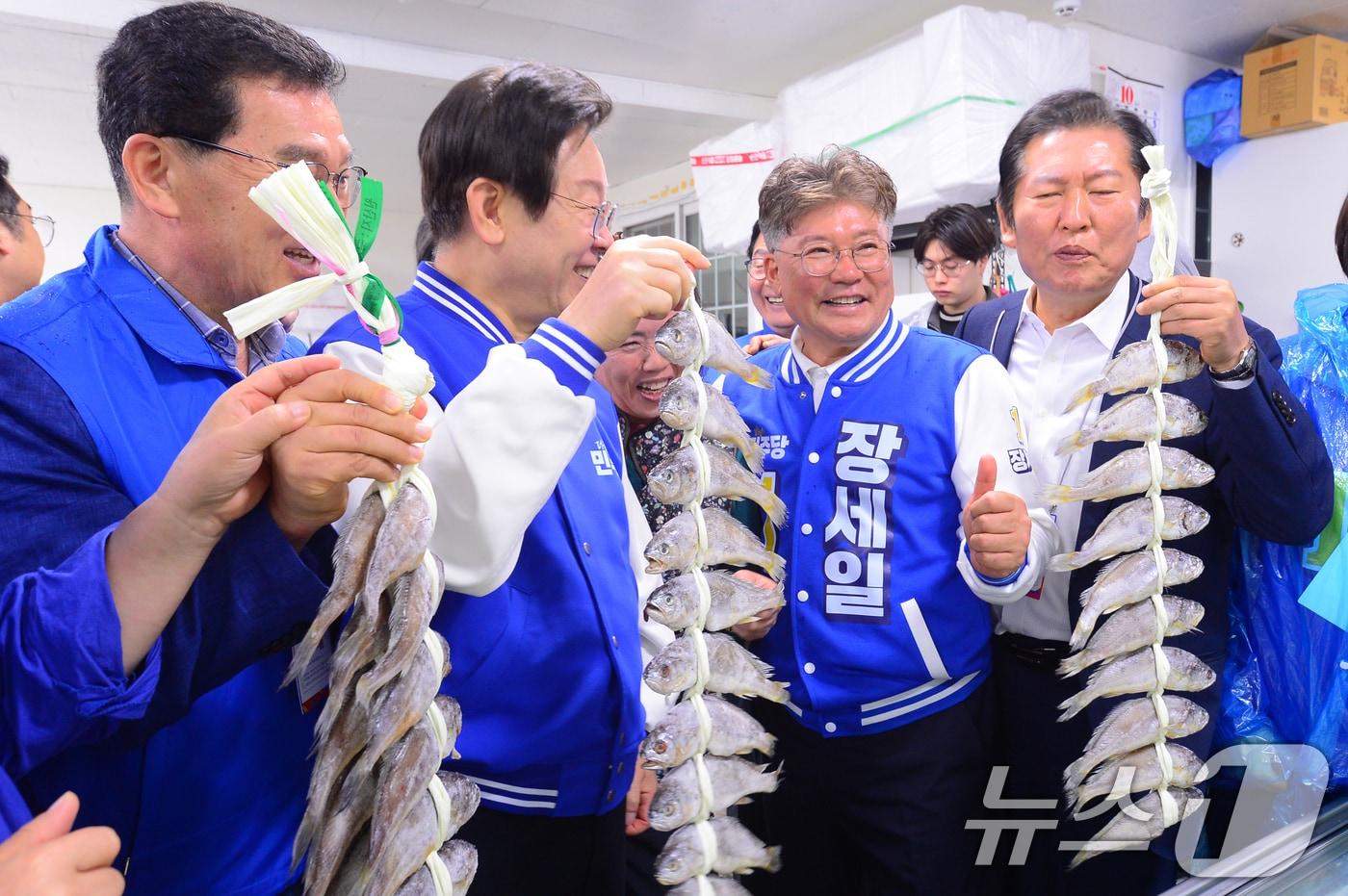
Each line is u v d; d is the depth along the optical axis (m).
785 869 1.34
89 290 0.82
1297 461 1.07
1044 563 1.17
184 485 0.59
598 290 0.73
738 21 3.73
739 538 0.77
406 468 0.63
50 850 0.49
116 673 0.60
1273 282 3.87
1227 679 1.27
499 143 0.88
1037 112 1.26
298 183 0.57
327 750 0.63
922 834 1.21
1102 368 1.30
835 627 1.23
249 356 0.94
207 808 0.81
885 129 3.56
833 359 1.32
